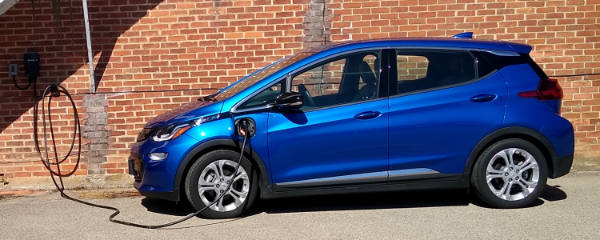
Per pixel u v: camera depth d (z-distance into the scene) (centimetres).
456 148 574
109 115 790
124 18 793
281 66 614
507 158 579
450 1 789
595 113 792
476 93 577
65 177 791
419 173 574
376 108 568
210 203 563
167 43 796
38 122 787
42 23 789
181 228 548
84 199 689
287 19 795
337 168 567
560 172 590
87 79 796
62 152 790
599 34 789
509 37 791
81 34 791
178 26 795
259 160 562
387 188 575
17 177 788
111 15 791
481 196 583
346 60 585
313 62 581
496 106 575
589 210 578
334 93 580
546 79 592
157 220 582
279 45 794
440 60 586
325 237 511
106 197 696
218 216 571
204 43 795
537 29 789
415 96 574
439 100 573
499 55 591
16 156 789
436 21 792
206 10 793
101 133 791
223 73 795
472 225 536
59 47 790
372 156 569
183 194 574
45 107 787
